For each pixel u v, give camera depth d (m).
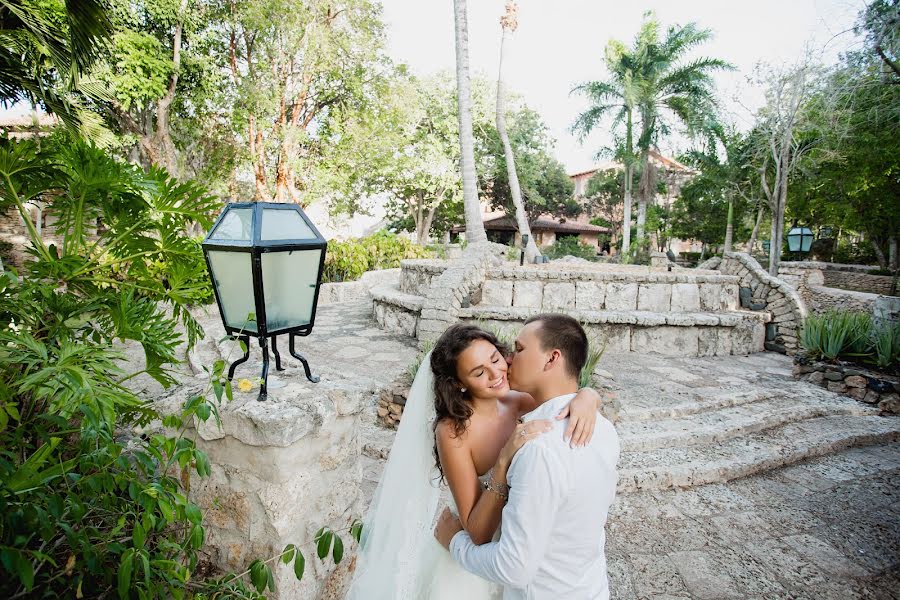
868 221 19.72
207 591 1.54
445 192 24.44
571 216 38.31
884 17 8.97
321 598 1.90
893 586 2.72
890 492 3.78
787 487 3.84
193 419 1.78
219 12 16.06
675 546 3.03
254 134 17.12
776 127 14.20
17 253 12.97
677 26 23.05
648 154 24.86
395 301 8.28
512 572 1.14
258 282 1.59
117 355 1.69
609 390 4.46
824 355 6.17
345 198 21.08
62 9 6.87
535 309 7.34
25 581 1.01
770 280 8.23
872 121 11.38
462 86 10.41
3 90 4.36
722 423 4.76
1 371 1.52
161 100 15.06
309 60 16.52
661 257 12.94
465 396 1.41
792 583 2.72
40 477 1.15
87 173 1.85
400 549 1.55
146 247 2.07
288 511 1.72
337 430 1.95
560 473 1.15
